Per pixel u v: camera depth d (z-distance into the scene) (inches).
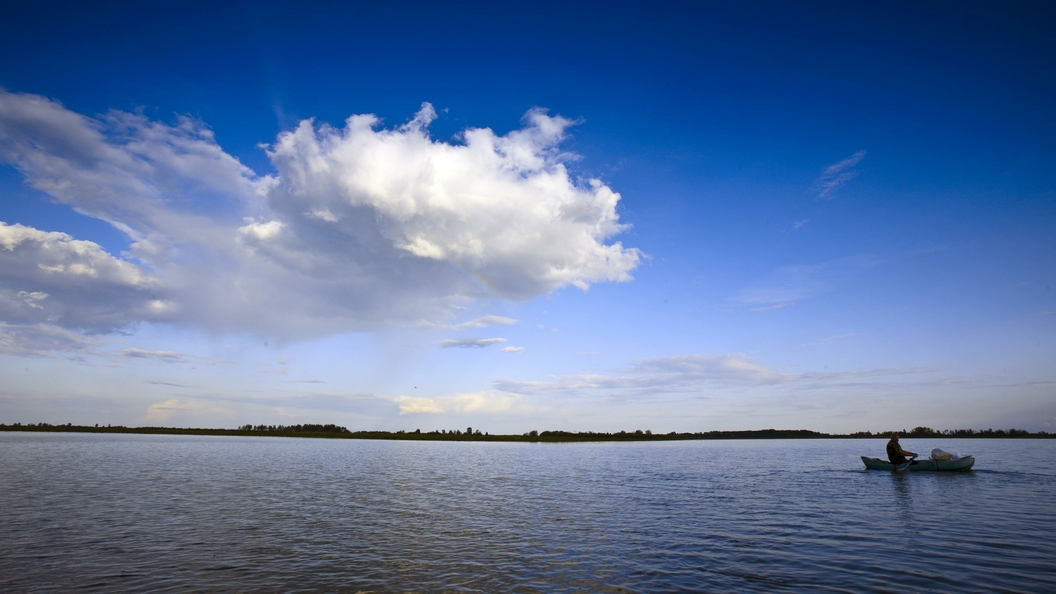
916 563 788.6
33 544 903.1
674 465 2918.3
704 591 667.4
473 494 1651.1
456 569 770.8
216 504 1363.2
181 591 665.0
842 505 1341.0
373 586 690.8
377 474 2345.0
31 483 1752.0
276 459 3250.5
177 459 3041.3
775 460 3235.7
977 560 802.8
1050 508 1254.9
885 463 2175.2
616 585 696.4
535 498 1552.7
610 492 1688.0
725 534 1011.3
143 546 896.3
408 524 1125.1
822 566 779.4
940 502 1354.6
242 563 795.4
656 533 1025.5
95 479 1903.3
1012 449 4347.9
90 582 697.0
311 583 701.9
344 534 1013.2
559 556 846.5
